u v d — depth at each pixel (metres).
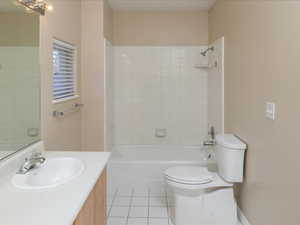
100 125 3.61
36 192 1.31
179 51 4.34
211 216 2.60
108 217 2.77
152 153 4.38
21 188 1.36
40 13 2.13
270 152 1.98
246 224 2.53
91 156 1.98
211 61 4.00
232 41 2.92
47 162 1.82
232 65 2.93
